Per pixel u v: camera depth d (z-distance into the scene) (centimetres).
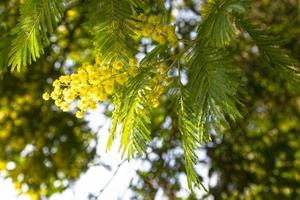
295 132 133
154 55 52
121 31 50
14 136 128
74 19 103
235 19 50
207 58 45
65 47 112
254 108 126
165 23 56
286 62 51
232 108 44
